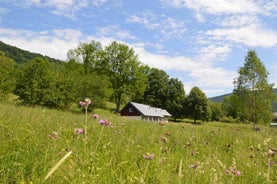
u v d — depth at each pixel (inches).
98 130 339.6
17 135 245.1
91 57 2716.5
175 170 211.5
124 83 2696.9
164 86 3909.9
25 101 1686.8
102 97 2006.6
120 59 2691.9
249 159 268.5
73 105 1914.4
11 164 160.7
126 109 2854.3
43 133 272.5
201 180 186.4
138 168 207.5
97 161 195.5
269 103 1838.1
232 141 411.5
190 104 3878.0
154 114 2997.0
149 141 340.5
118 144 271.7
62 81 1846.7
